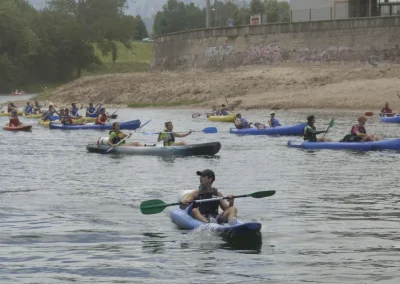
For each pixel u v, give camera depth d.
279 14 149.62
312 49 116.25
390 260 21.27
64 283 19.38
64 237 24.48
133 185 36.31
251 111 98.38
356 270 20.27
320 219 27.19
